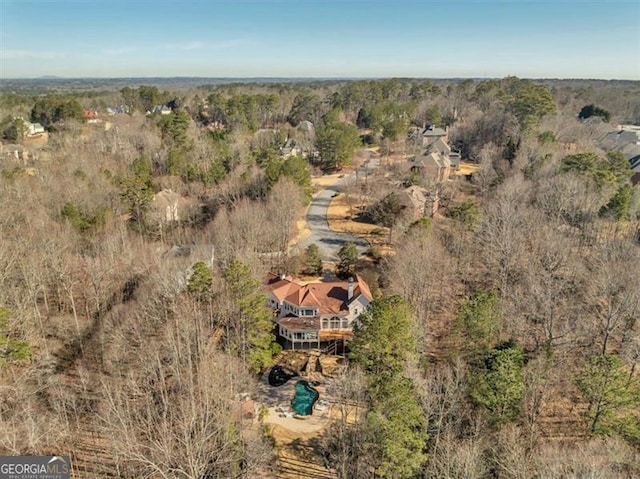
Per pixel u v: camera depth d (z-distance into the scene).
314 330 50.12
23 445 33.53
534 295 48.75
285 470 35.25
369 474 32.66
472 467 27.77
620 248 54.41
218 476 31.52
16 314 45.06
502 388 34.12
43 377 41.72
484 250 60.62
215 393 35.28
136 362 42.47
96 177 81.44
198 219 78.94
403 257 52.69
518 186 69.81
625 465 29.88
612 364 34.75
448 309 52.53
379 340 36.19
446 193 85.94
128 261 58.19
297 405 42.47
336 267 66.81
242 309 44.78
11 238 57.69
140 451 33.56
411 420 30.84
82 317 52.50
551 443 33.97
